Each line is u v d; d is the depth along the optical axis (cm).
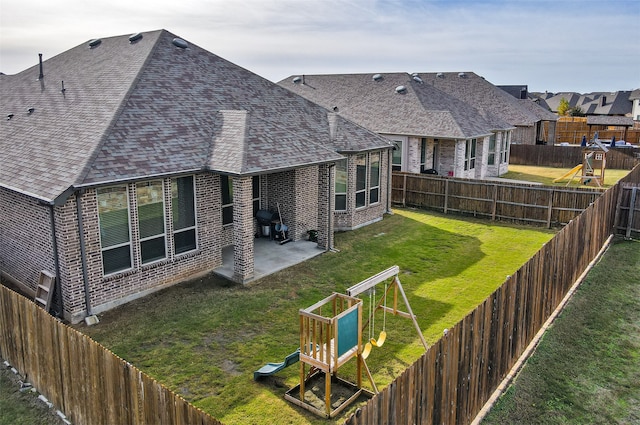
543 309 1069
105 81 1597
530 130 4100
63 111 1535
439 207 2320
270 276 1423
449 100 3109
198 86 1647
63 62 2034
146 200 1248
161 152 1292
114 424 690
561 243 1140
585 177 3009
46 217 1148
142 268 1257
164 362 963
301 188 1731
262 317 1162
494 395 832
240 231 1344
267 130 1561
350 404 833
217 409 818
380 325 1122
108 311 1188
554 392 845
